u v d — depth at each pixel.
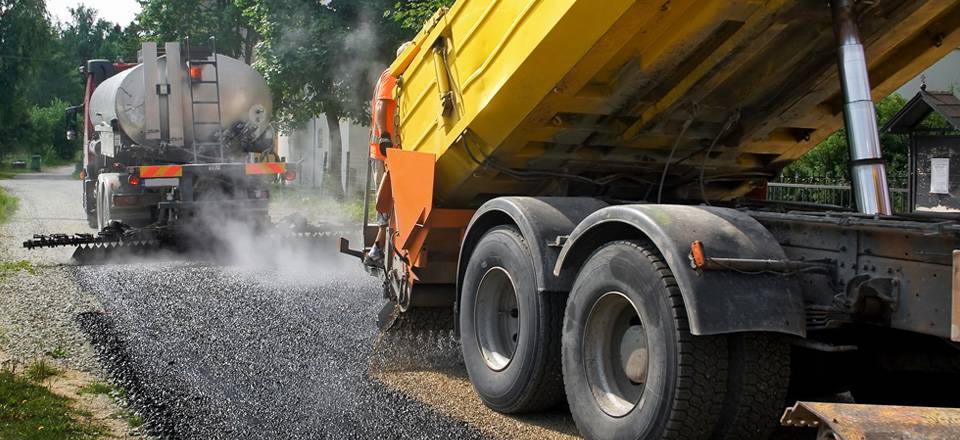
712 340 3.92
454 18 5.61
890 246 3.70
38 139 63.34
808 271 3.94
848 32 4.39
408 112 6.35
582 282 4.54
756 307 3.80
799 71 4.99
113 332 7.16
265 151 14.41
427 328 6.59
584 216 5.05
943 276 3.47
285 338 6.99
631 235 4.43
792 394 4.57
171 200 13.23
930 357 4.28
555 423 5.00
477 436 4.71
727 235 3.99
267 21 21.80
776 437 4.64
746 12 4.45
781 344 4.00
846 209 5.43
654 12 4.46
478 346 5.46
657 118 5.23
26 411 4.89
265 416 4.99
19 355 6.38
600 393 4.43
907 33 4.78
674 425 3.91
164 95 13.48
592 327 4.50
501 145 5.51
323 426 4.81
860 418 3.02
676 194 6.18
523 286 5.00
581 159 5.70
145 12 32.09
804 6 4.45
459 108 5.62
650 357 4.04
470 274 5.55
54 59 78.69
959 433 2.95
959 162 10.34
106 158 15.55
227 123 14.01
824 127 5.60
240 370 6.00
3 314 7.88
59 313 7.98
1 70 51.47
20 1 51.28
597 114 5.29
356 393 5.49
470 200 6.19
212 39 13.92
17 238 14.88
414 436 4.67
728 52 4.74
